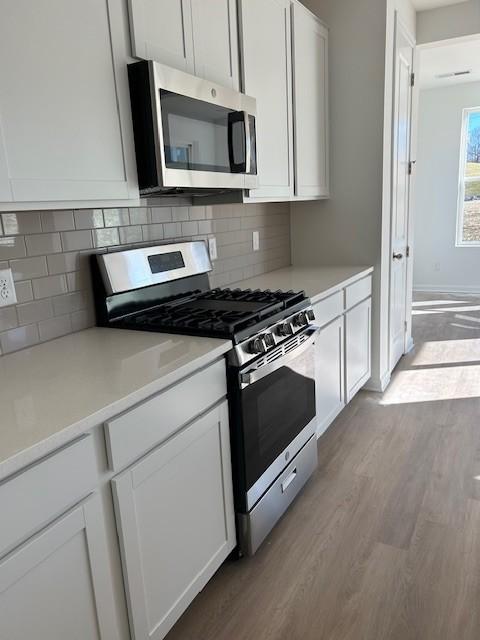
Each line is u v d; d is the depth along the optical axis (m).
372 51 2.93
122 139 1.49
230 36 1.99
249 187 2.05
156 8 1.57
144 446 1.27
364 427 2.93
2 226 1.51
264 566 1.85
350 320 2.87
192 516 1.52
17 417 1.08
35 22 1.20
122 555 1.23
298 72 2.61
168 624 1.43
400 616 1.60
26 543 0.97
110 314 1.84
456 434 2.80
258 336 1.75
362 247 3.23
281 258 3.32
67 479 1.06
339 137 3.13
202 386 1.50
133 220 2.00
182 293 2.20
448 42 3.59
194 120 1.68
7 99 1.15
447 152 6.46
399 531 2.01
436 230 6.75
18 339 1.58
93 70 1.37
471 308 5.78
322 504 2.21
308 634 1.56
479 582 1.73
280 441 1.99
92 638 1.16
